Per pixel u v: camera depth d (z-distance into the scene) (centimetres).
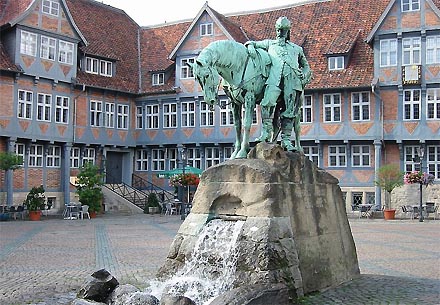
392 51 3356
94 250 1670
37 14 3341
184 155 3419
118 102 3969
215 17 3747
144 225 2641
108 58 3897
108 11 4375
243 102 1021
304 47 3706
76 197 3628
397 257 1502
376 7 3744
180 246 992
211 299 827
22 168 3347
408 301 906
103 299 902
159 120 4016
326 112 3512
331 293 966
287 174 972
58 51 3481
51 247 1747
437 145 3303
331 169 3528
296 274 901
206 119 3850
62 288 1088
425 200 3294
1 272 1273
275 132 1099
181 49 3909
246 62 994
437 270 1277
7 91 3216
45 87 3425
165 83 4038
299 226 967
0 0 3456
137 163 4147
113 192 3681
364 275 1162
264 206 921
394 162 3397
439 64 3250
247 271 879
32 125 3347
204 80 919
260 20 4034
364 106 3425
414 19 3294
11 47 3253
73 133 3612
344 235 1117
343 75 3472
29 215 3041
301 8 3975
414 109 3322
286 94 1052
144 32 4475
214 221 985
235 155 1032
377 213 3253
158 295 910
